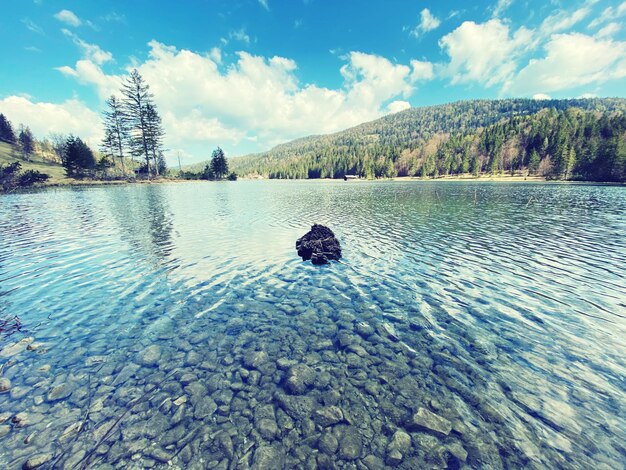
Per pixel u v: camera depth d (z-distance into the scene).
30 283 12.44
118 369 7.07
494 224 26.55
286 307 10.55
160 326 9.14
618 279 13.23
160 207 37.38
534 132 149.38
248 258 16.27
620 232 22.92
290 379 6.80
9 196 49.59
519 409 5.93
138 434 5.32
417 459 4.89
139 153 106.06
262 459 4.89
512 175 137.62
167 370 7.08
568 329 9.07
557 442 5.18
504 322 9.51
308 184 120.25
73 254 16.55
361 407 6.03
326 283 12.84
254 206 40.00
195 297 11.30
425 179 156.88
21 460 4.76
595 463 4.79
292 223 26.86
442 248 18.48
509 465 4.77
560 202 43.56
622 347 8.11
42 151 139.50
